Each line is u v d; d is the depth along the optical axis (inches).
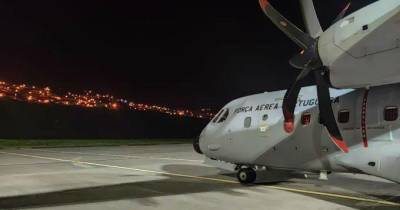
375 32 309.7
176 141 1800.0
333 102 454.3
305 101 483.8
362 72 339.0
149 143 1617.9
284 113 452.8
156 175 639.1
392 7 296.7
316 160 465.7
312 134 464.8
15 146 1366.9
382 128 406.6
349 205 415.8
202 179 595.8
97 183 554.6
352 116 430.9
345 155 433.4
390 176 394.3
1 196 460.8
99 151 1181.7
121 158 943.7
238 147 550.9
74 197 456.4
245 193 482.0
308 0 425.1
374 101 418.3
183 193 482.0
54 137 2007.9
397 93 405.4
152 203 425.7
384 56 319.9
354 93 441.4
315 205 416.2
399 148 390.6
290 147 489.1
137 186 532.4
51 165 780.6
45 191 493.4
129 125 2400.3
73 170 702.5
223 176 627.8
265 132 516.1
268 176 614.2
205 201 436.5
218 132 581.6
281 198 451.8
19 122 2009.1
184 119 2790.4
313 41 406.6
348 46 328.2
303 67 408.8
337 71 351.6
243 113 553.9
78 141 1642.5
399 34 303.4
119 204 420.2
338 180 578.2
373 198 450.0
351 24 325.1
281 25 422.9
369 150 412.5
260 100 544.4
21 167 743.1
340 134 406.9
